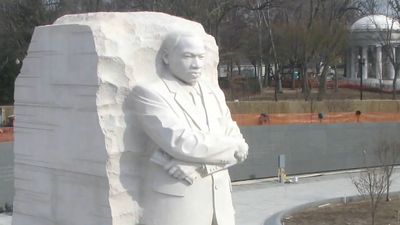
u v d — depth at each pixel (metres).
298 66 44.22
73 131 6.25
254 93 38.97
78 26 6.13
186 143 5.71
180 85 6.16
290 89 43.59
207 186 6.03
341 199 14.98
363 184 15.46
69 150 6.30
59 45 6.39
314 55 38.62
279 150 19.12
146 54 6.18
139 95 5.95
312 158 19.94
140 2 29.53
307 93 36.50
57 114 6.45
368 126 21.16
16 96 6.98
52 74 6.49
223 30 41.47
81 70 6.11
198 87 6.31
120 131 5.96
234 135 6.34
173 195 5.88
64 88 6.34
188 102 6.09
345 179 18.95
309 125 19.89
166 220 5.90
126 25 6.16
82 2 30.69
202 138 5.79
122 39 6.06
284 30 40.09
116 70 5.98
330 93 41.34
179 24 6.52
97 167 5.99
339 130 20.56
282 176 18.45
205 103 6.23
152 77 6.19
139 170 6.12
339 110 27.53
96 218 6.09
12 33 32.28
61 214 6.51
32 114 6.79
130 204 6.06
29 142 6.85
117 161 5.96
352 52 48.72
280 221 12.62
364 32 47.12
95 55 5.92
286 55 40.25
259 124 20.33
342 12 48.62
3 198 13.43
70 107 6.27
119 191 5.97
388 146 21.20
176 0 29.09
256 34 43.47
